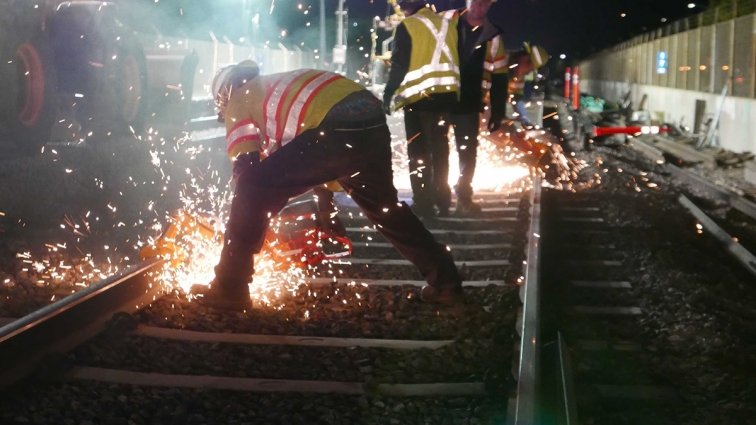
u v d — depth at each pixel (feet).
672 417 12.42
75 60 31.58
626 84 142.92
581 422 11.74
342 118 13.75
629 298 19.43
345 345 13.89
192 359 12.86
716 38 75.31
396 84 23.86
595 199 34.83
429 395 11.84
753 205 34.06
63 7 31.65
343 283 18.01
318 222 18.42
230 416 10.84
